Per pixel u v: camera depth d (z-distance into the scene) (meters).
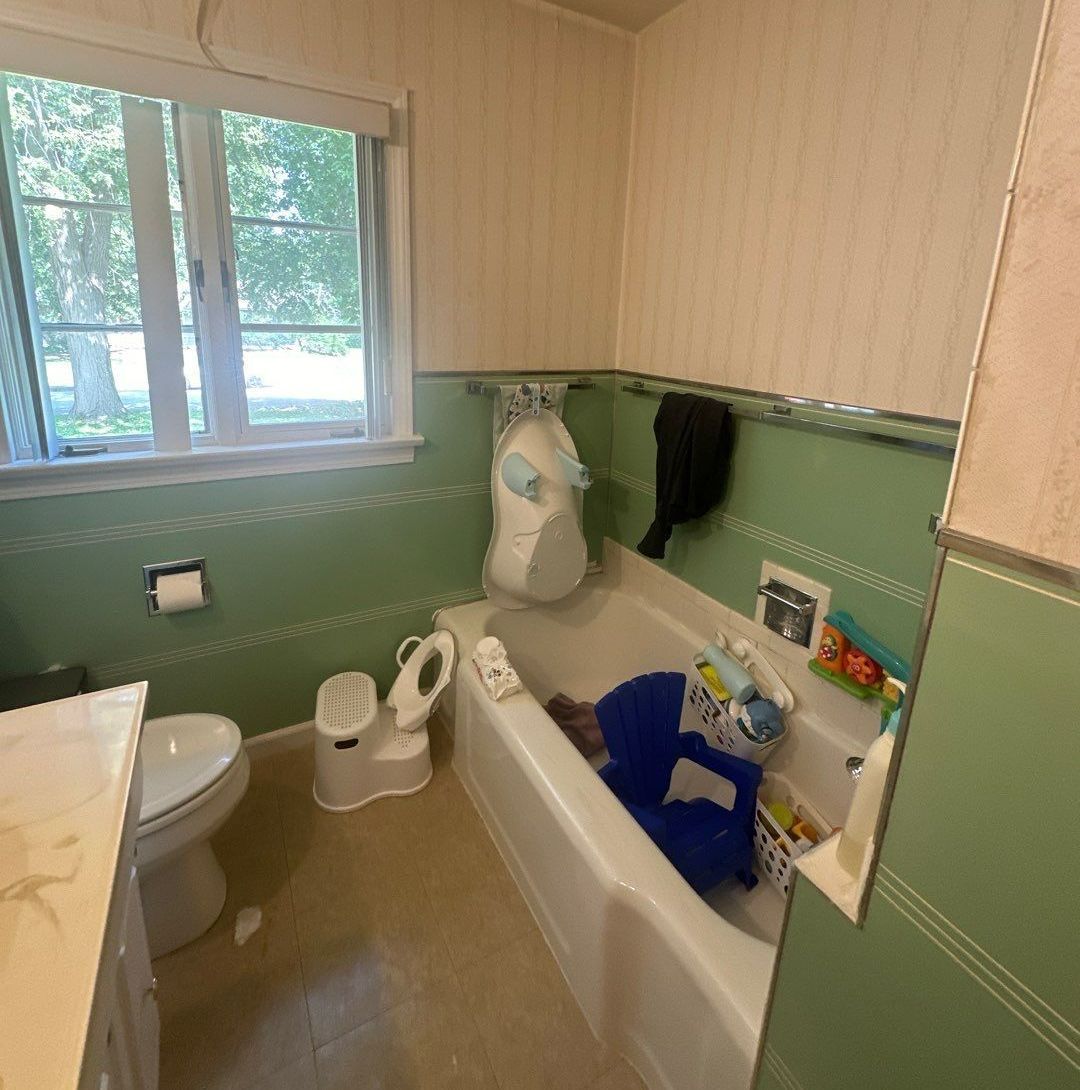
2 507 1.48
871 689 1.50
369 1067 1.24
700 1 1.70
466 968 1.42
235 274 1.64
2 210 1.37
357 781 1.82
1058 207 0.44
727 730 1.78
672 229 1.92
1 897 0.61
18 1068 0.47
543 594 2.03
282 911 1.53
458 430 2.01
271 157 1.61
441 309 1.88
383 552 2.00
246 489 1.74
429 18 1.63
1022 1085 0.54
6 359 1.44
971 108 1.18
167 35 1.39
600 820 1.32
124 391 1.60
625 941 1.21
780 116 1.54
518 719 1.63
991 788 0.53
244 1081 1.21
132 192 1.45
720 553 1.91
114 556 1.62
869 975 0.68
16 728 0.85
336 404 1.88
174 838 1.28
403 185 1.71
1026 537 0.49
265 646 1.90
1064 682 0.47
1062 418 0.45
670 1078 1.16
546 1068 1.25
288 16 1.48
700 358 1.88
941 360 1.29
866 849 0.69
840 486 1.53
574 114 1.90
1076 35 0.42
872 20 1.32
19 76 1.33
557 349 2.11
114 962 0.60
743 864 1.55
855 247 1.42
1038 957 0.52
